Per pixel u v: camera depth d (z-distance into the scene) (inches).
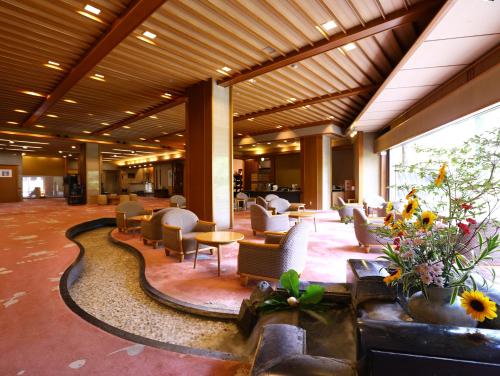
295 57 212.8
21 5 158.1
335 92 309.7
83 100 330.0
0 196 709.9
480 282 61.7
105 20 174.9
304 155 491.8
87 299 134.0
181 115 393.7
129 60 228.4
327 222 337.1
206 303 118.9
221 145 274.2
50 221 339.9
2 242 220.5
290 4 157.2
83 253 186.4
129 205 285.1
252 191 548.1
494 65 176.9
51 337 85.6
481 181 49.4
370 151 440.5
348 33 182.5
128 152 760.3
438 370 39.6
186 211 197.3
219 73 254.7
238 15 168.6
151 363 73.5
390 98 277.6
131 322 112.3
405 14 159.3
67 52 215.9
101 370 70.4
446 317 49.8
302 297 87.1
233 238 156.9
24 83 278.8
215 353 79.1
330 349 68.2
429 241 50.8
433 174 54.3
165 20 172.4
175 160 797.2
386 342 42.8
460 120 217.0
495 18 141.4
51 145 613.9
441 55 184.5
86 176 574.6
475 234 49.5
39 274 142.2
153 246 216.1
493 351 40.4
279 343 51.3
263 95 318.7
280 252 125.2
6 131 469.7
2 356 76.1
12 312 101.6
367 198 356.8
